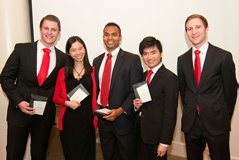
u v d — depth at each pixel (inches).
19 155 97.3
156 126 84.2
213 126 79.4
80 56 90.0
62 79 91.7
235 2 97.6
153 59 83.8
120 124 91.3
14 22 112.1
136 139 94.4
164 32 108.3
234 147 113.2
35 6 126.4
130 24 112.6
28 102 92.1
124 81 90.3
